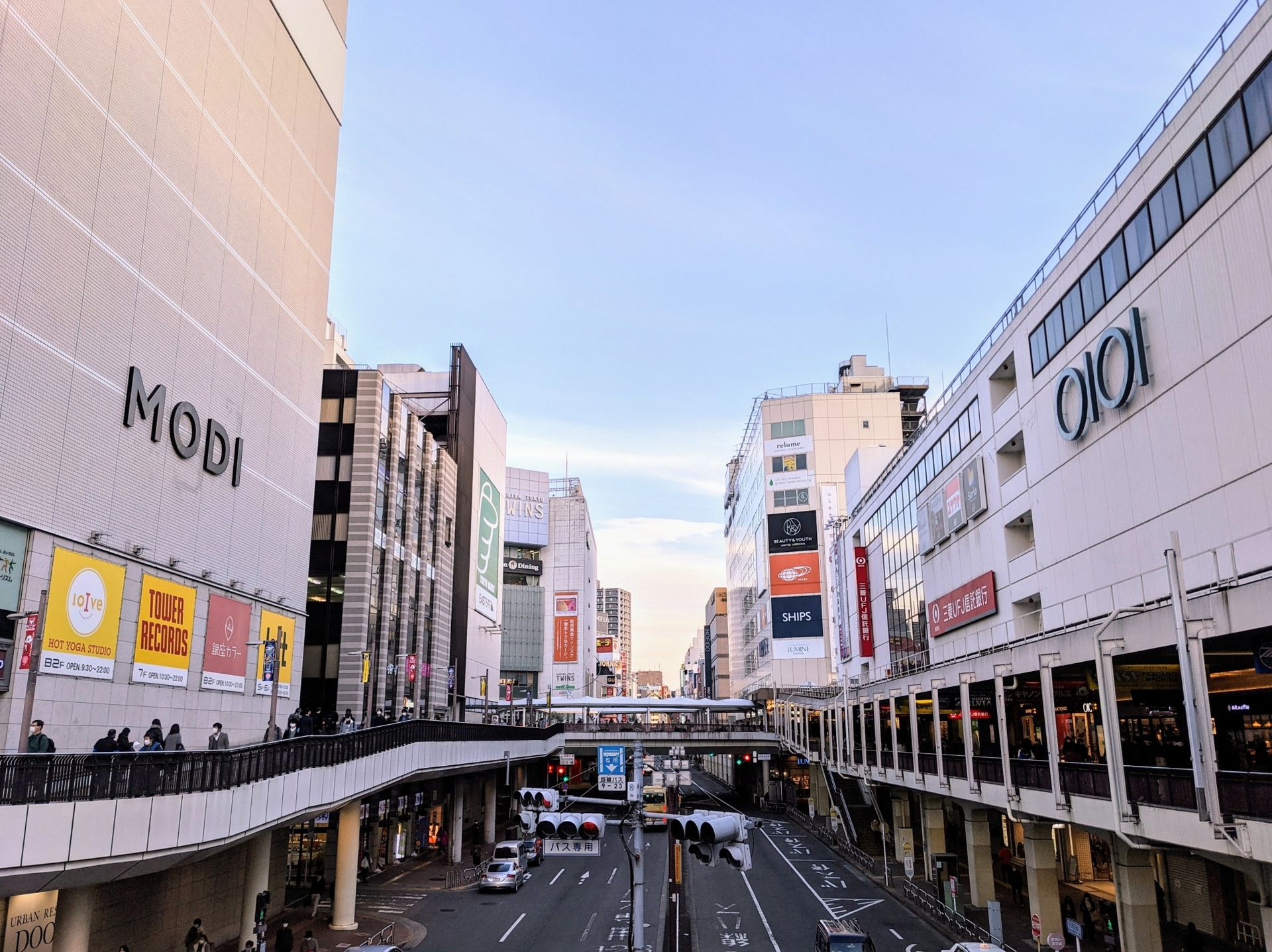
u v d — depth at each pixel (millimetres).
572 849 18172
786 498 99625
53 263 24266
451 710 70812
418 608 65062
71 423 24984
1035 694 34281
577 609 143625
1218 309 24891
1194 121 25859
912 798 61031
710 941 32875
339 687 53312
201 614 32188
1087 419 32438
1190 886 31734
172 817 19328
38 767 16172
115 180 27062
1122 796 20281
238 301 35375
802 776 90625
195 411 31750
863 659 70375
